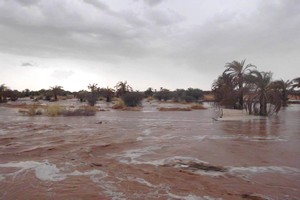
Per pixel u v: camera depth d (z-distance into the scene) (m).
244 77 36.62
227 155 11.26
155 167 9.38
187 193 6.95
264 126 22.05
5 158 10.41
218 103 44.94
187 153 11.63
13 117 29.28
